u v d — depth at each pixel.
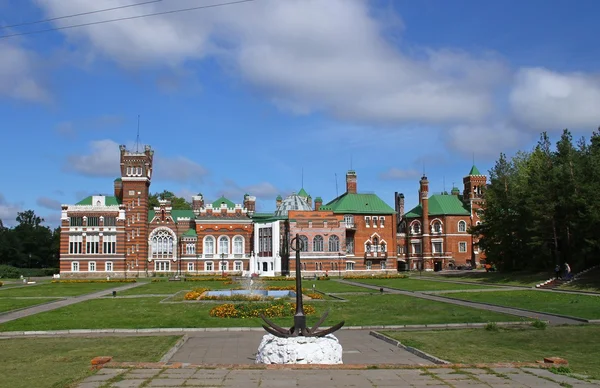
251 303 49.78
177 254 140.62
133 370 19.67
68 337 33.06
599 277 69.44
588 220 71.44
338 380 18.09
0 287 90.00
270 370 19.67
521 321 37.88
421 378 18.41
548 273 84.31
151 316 43.22
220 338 32.84
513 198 91.19
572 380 18.22
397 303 52.81
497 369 19.89
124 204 135.75
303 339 21.97
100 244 132.38
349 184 146.00
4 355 26.19
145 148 139.38
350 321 39.50
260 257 136.00
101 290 78.75
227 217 142.62
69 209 132.75
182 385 17.41
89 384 17.55
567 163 78.94
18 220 194.25
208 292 68.31
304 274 128.38
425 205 148.75
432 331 34.09
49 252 177.12
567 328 34.38
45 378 19.81
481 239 107.94
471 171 149.88
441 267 147.00
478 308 47.22
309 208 141.75
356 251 139.75
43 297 64.44
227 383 17.67
